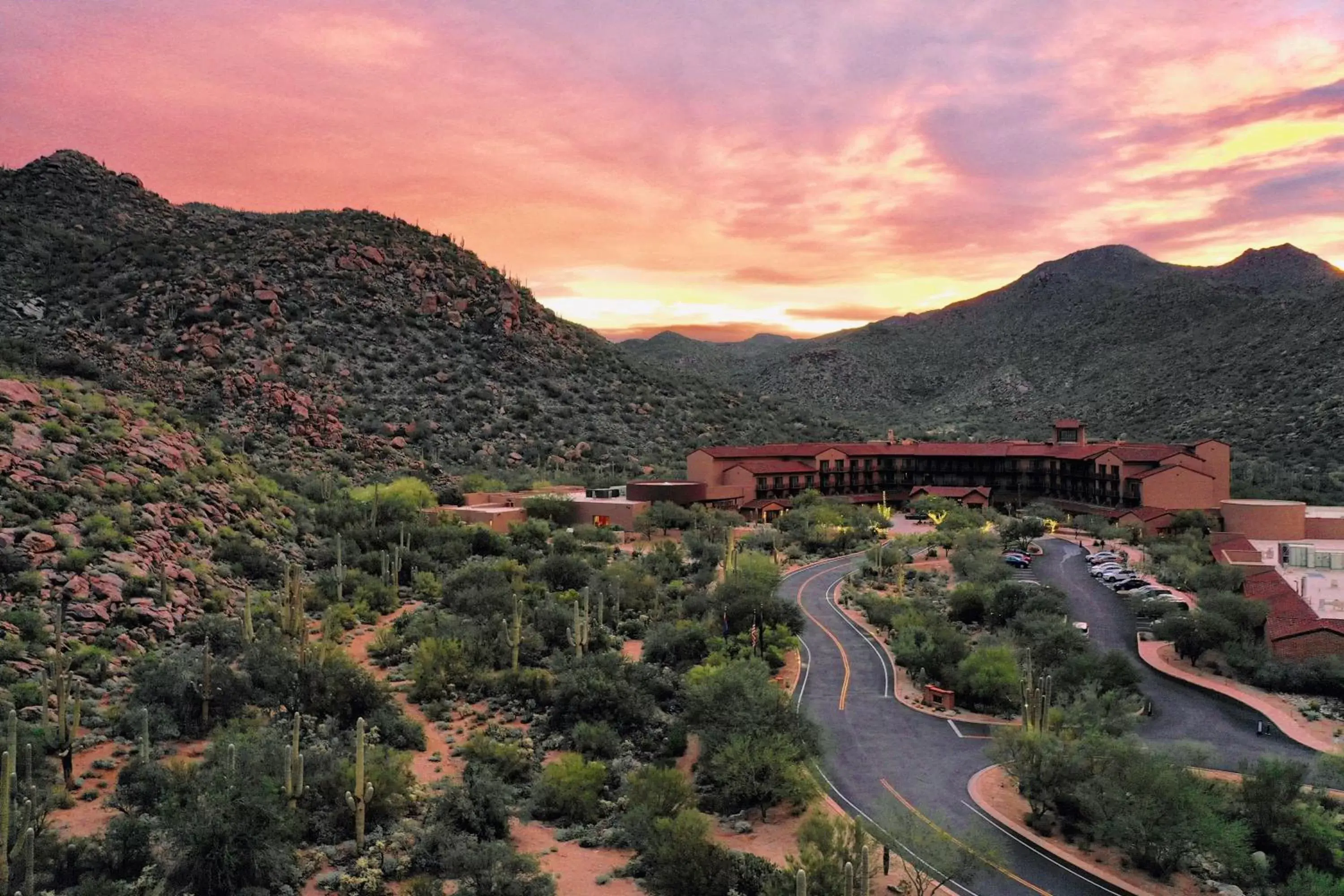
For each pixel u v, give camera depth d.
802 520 119.31
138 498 70.62
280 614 65.00
